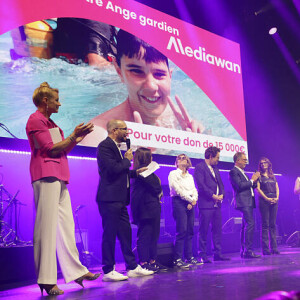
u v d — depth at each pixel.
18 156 5.48
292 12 7.48
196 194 4.45
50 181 2.64
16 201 4.75
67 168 2.79
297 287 2.33
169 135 5.52
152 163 3.90
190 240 4.47
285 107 8.16
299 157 8.17
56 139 2.68
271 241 5.37
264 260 4.39
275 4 7.31
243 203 5.01
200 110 6.02
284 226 7.77
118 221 3.24
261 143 7.61
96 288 2.75
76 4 4.86
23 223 5.42
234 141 6.42
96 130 4.77
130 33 5.36
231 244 5.96
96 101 4.82
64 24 4.70
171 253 4.23
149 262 3.87
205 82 6.20
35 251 2.62
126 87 5.16
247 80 7.64
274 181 5.52
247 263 4.12
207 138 6.02
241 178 5.12
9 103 4.15
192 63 6.08
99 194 3.25
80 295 2.44
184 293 2.30
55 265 2.59
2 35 4.20
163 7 6.47
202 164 4.85
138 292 2.44
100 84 4.90
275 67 8.13
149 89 5.41
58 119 4.48
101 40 5.01
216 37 6.58
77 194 5.66
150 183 3.87
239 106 6.65
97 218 5.75
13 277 3.40
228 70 6.64
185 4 6.74
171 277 3.22
